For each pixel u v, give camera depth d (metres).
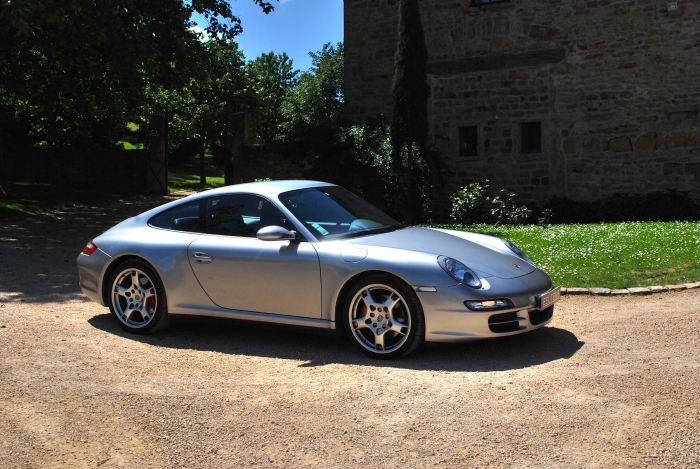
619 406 3.74
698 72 13.73
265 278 5.23
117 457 3.27
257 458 3.24
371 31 17.17
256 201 5.56
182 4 15.15
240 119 18.70
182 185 33.47
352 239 5.23
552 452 3.20
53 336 5.52
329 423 3.64
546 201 15.32
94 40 12.55
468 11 15.81
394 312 4.86
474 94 15.92
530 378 4.30
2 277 8.36
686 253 8.31
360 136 16.03
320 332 5.13
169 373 4.59
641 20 14.15
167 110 35.00
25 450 3.34
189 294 5.54
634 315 6.04
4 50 14.02
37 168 26.41
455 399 3.95
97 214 18.09
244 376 4.53
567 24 14.85
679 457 3.10
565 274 7.78
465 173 16.16
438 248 5.11
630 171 14.48
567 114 14.99
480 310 4.65
